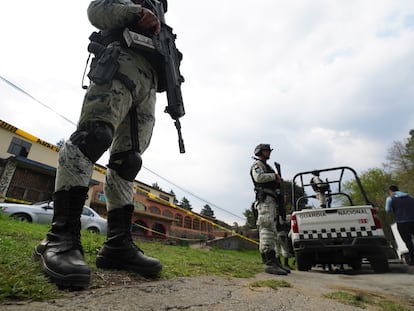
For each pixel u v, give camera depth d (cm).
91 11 157
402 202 553
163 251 432
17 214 744
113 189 164
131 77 155
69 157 130
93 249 257
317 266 641
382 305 145
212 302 114
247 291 149
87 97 143
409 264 561
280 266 296
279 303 126
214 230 2980
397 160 2931
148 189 2539
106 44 164
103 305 91
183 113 177
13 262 118
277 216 328
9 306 80
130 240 161
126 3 155
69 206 126
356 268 525
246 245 2020
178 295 119
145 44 159
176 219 2433
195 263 283
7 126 1384
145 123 177
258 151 355
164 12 219
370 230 424
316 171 579
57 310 81
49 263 111
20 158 1273
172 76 175
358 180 521
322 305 131
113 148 171
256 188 336
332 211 451
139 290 120
